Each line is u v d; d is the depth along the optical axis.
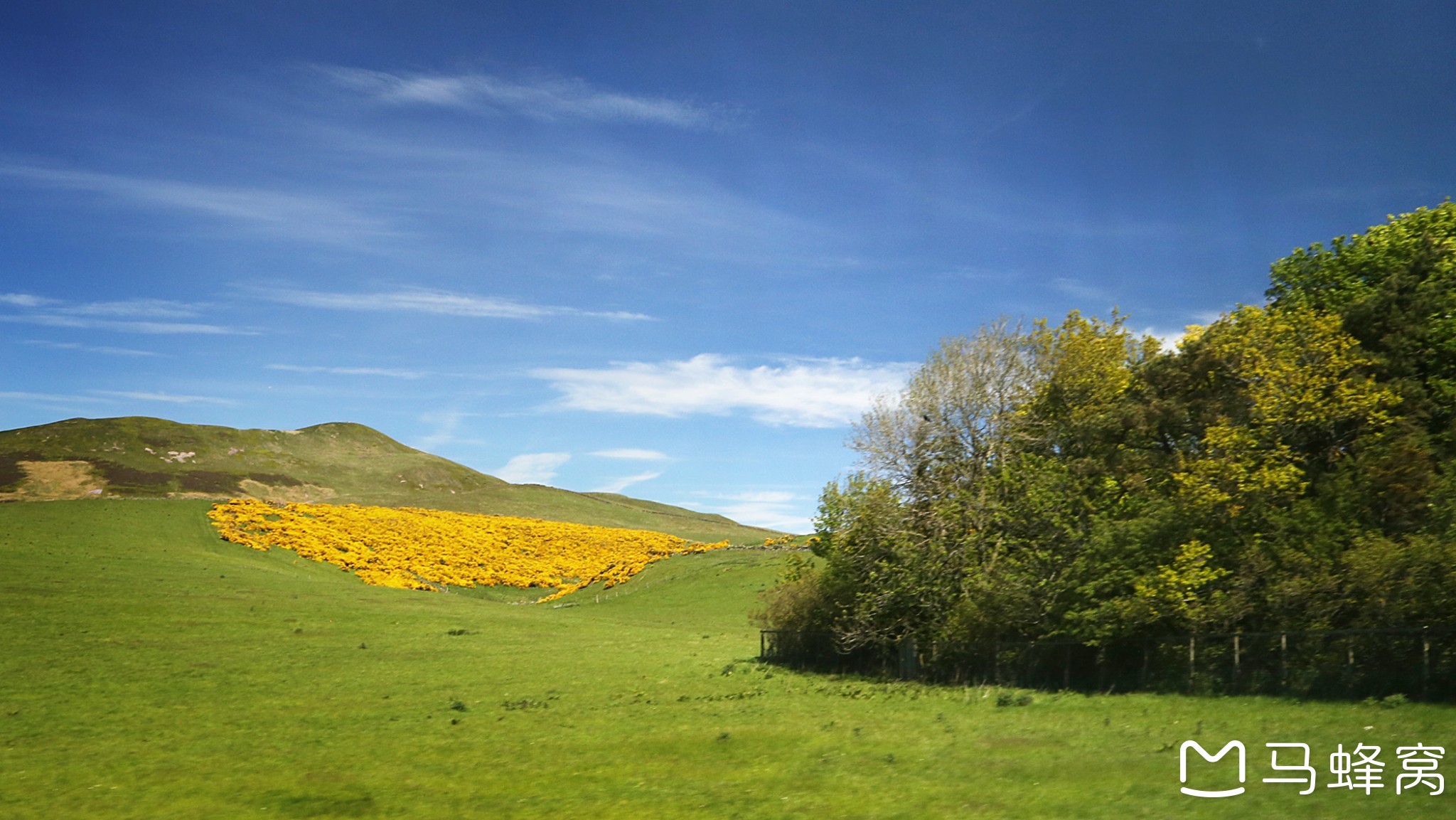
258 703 34.84
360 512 113.88
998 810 16.45
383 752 25.45
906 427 42.75
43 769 23.64
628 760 23.36
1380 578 28.14
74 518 91.44
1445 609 26.66
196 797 20.22
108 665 42.47
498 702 35.34
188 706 34.19
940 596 40.91
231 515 99.19
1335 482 33.16
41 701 34.66
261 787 21.02
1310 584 30.20
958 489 41.44
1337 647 29.17
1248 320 37.59
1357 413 33.66
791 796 18.41
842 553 44.53
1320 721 24.19
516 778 21.47
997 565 38.62
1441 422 34.47
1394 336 36.00
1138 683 34.06
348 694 37.22
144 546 84.31
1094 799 16.89
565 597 95.38
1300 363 35.75
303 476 172.12
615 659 49.78
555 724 29.92
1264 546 33.00
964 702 32.97
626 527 172.12
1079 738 23.73
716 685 40.28
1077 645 36.34
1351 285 41.34
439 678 41.81
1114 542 34.81
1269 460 33.75
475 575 97.69
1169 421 39.81
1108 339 41.56
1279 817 15.22
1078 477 38.53
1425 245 38.41
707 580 93.06
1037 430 41.69
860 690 38.28
